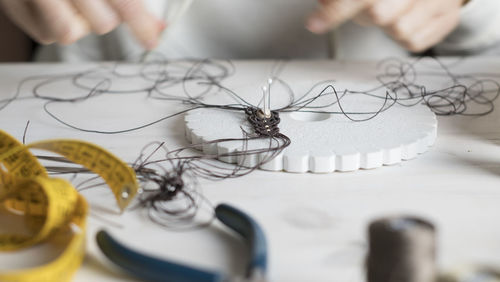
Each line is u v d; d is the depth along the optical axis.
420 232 0.45
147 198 0.63
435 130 0.75
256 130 0.73
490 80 0.96
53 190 0.55
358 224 0.58
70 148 0.61
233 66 1.09
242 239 0.56
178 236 0.56
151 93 0.95
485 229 0.56
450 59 1.08
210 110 0.81
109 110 0.89
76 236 0.52
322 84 0.91
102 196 0.64
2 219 0.59
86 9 0.89
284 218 0.59
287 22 1.32
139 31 0.91
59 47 1.36
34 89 0.98
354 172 0.68
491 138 0.76
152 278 0.49
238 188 0.65
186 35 1.33
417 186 0.65
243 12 1.31
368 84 0.92
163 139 0.78
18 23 1.00
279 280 0.50
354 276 0.51
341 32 1.32
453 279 0.47
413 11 1.03
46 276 0.48
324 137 0.72
